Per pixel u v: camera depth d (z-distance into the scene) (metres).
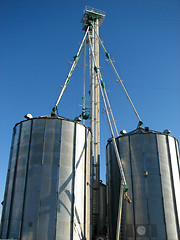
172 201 27.58
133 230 26.47
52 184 25.69
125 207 28.08
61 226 24.22
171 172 29.14
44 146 27.25
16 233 23.70
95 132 41.72
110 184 33.22
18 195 25.52
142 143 30.03
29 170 26.34
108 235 31.36
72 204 25.77
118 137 32.66
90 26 46.19
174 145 31.22
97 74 35.03
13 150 29.45
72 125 29.45
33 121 29.02
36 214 24.14
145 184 27.89
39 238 23.17
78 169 27.91
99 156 40.06
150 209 26.64
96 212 34.09
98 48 46.81
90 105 42.72
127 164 29.92
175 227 26.38
